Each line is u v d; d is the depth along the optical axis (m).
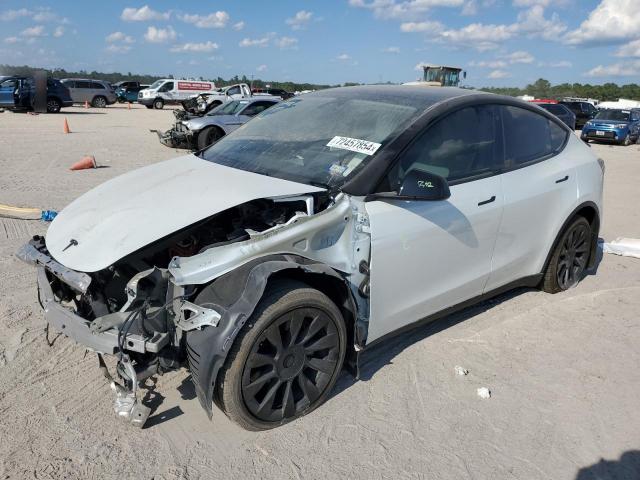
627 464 2.76
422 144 3.33
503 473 2.67
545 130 4.38
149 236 2.72
